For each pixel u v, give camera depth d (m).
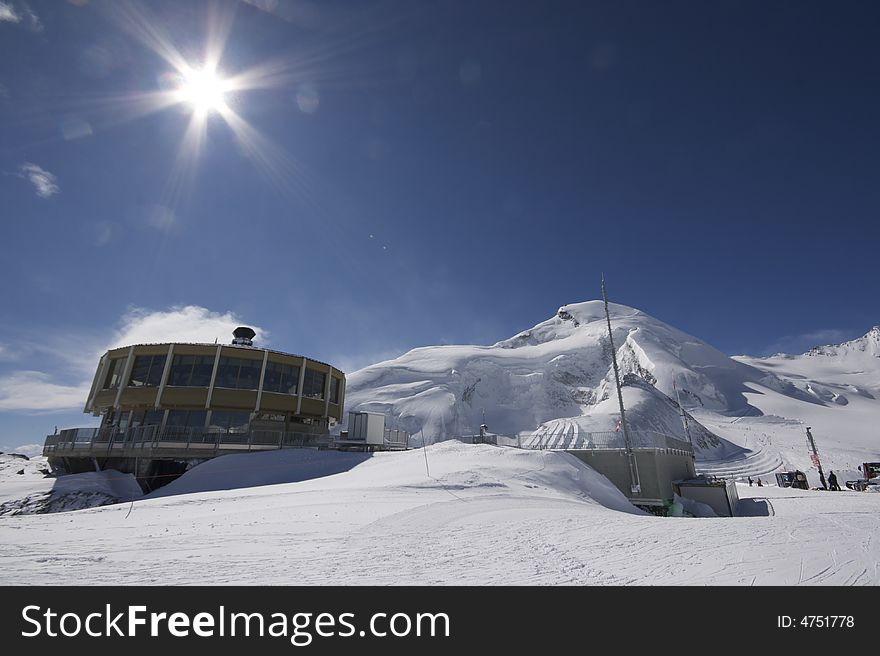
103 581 7.41
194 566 8.33
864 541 10.69
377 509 15.34
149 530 12.23
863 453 88.75
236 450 34.22
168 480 31.86
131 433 34.47
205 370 40.09
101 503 27.59
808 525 13.41
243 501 18.02
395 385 171.75
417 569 8.44
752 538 11.27
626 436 30.72
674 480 33.38
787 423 126.38
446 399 154.62
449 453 28.86
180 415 38.62
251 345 47.22
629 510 24.58
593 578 7.92
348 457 31.56
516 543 10.81
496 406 175.38
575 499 20.81
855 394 185.50
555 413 171.88
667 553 9.71
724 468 80.31
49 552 9.18
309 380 45.78
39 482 30.52
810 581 7.63
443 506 15.79
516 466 24.72
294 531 12.05
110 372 42.66
